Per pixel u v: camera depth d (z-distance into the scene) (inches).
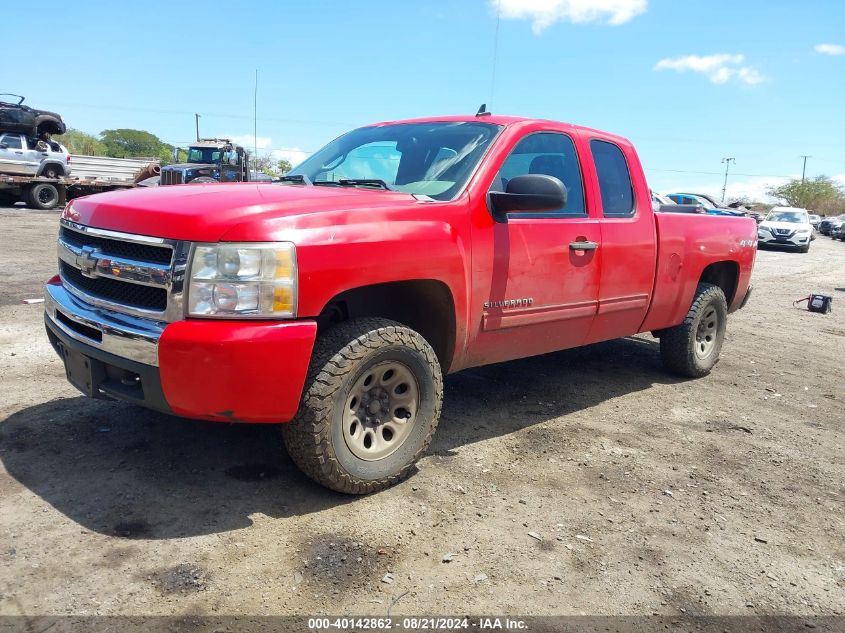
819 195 3595.0
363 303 144.5
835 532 130.1
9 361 196.1
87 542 107.8
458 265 138.4
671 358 227.8
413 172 158.2
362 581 103.3
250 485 130.6
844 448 175.9
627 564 113.7
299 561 107.0
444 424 173.0
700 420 190.7
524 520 125.9
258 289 111.3
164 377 109.9
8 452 137.2
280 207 118.6
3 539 106.9
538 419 181.9
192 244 110.7
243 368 109.2
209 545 109.6
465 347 147.6
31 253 427.2
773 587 110.1
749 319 375.2
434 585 103.7
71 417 157.2
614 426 180.4
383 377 130.8
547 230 160.1
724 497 141.9
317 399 118.7
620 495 139.2
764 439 178.7
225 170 859.4
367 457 129.0
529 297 158.2
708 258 220.1
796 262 812.6
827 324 373.1
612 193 185.8
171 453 141.8
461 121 169.3
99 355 120.0
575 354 258.8
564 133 174.1
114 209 124.0
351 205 126.4
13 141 861.8
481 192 147.2
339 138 191.0
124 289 120.6
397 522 121.5
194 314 110.6
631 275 187.8
